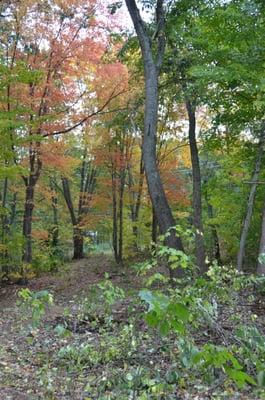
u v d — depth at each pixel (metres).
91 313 5.96
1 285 15.09
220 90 11.20
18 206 20.09
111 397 3.89
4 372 5.37
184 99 12.26
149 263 4.06
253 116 11.75
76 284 15.39
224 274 4.45
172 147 19.52
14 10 13.02
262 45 9.70
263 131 11.61
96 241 31.28
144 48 10.89
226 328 4.61
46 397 4.41
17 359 5.91
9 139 11.25
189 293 3.61
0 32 13.20
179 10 11.20
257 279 4.74
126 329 4.79
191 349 3.23
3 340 6.96
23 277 14.89
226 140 13.09
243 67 9.13
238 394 3.78
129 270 17.86
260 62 9.41
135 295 5.42
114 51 15.42
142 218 20.70
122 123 16.02
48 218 24.80
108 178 19.94
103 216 21.06
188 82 12.18
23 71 10.98
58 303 10.62
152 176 10.49
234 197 14.12
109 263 21.05
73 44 13.83
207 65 9.76
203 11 9.95
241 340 3.81
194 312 3.27
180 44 11.98
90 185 23.41
